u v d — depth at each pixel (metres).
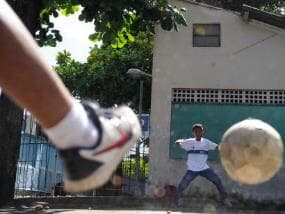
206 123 13.97
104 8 9.70
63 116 1.40
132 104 18.94
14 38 1.31
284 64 13.97
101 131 1.48
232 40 14.18
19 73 1.31
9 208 9.66
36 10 10.60
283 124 13.78
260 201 13.20
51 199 10.92
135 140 1.61
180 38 14.27
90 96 19.16
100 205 10.58
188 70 14.14
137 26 10.43
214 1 20.45
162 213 8.85
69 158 1.45
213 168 13.58
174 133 13.92
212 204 10.84
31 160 15.11
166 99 14.09
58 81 1.38
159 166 13.78
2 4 1.35
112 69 18.91
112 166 1.53
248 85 13.98
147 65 18.91
